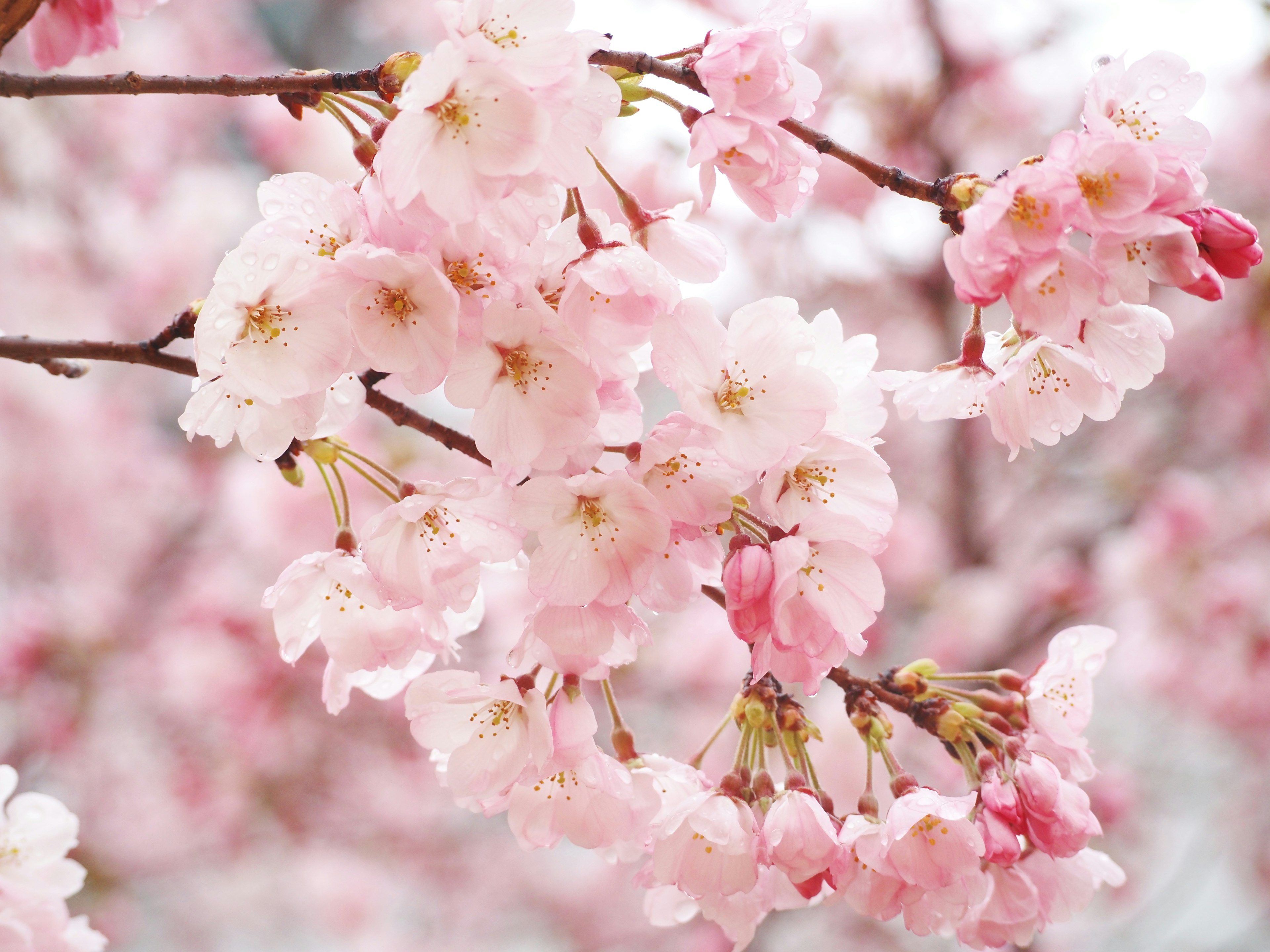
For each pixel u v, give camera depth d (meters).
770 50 1.11
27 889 1.19
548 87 1.10
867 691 1.16
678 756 2.41
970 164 2.62
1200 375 2.87
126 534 2.77
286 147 2.55
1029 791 1.14
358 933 2.76
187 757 2.46
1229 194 2.77
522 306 1.11
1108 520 2.75
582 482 1.11
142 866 2.57
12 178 2.69
